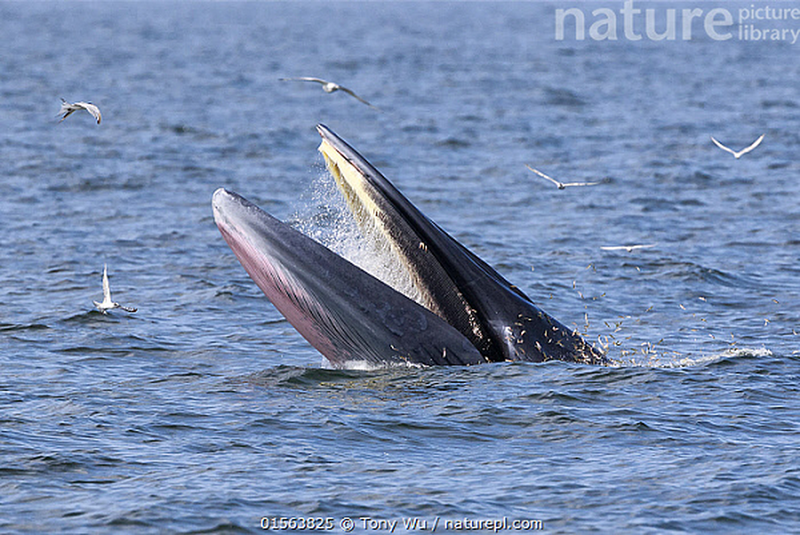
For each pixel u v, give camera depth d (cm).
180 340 7831
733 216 14050
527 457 5191
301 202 14950
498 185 16538
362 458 5175
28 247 11412
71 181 15962
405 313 6188
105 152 19125
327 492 4709
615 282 10350
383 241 6228
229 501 4575
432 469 5025
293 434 5512
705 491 4716
